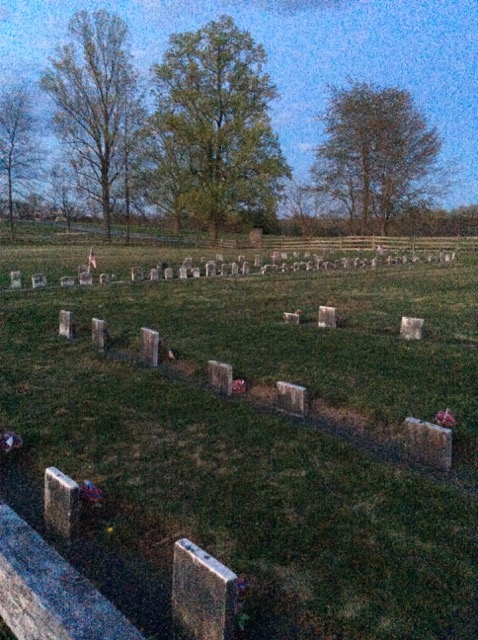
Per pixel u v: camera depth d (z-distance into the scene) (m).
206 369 8.24
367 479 4.92
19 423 6.18
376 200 48.97
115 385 7.52
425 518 4.32
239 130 42.28
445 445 5.18
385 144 45.50
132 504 4.56
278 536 4.08
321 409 6.78
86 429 6.04
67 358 9.01
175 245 46.59
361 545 3.97
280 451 5.48
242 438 5.78
